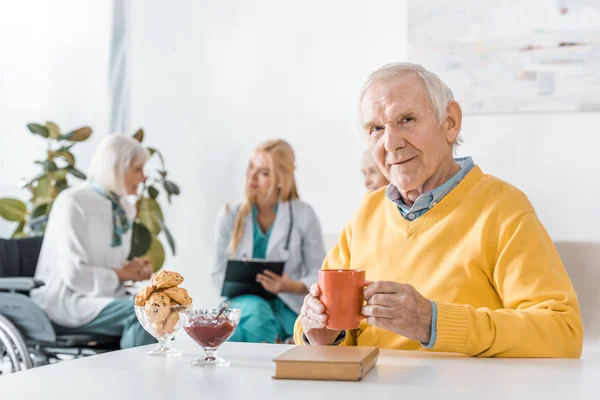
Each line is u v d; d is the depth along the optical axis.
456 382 0.90
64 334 2.89
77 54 4.15
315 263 3.12
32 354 2.94
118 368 1.02
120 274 3.02
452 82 3.49
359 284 1.08
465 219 1.37
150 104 4.01
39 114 4.20
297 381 0.91
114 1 4.08
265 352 1.17
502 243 1.31
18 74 4.23
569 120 3.36
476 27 3.45
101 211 3.07
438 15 3.50
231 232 3.21
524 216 1.33
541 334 1.13
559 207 3.38
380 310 1.06
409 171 1.37
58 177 3.77
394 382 0.90
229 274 2.86
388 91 1.37
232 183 3.89
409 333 1.08
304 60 3.78
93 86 4.13
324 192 3.75
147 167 3.98
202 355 1.14
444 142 1.41
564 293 1.22
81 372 1.00
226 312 1.06
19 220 3.81
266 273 2.87
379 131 1.39
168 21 3.98
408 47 3.55
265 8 3.83
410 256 1.39
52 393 0.86
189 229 3.94
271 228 3.15
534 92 3.38
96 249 3.03
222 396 0.83
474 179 1.40
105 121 4.10
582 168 3.35
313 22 3.76
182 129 3.96
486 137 3.46
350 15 3.70
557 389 0.86
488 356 1.12
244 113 3.87
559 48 3.35
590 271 1.95
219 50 3.90
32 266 3.09
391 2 3.64
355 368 0.91
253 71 3.86
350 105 3.71
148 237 3.54
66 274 2.91
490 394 0.83
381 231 1.46
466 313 1.10
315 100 3.76
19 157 4.22
